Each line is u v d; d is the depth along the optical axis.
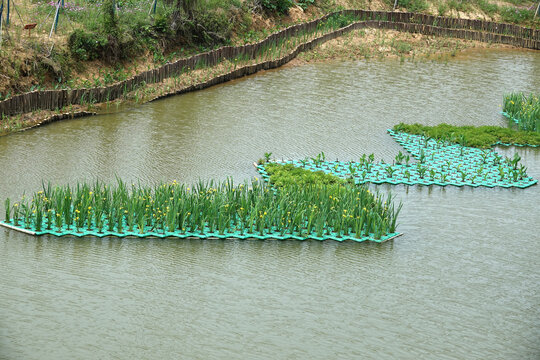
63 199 15.58
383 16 41.91
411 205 17.80
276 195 16.89
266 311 12.34
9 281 12.72
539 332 12.13
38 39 25.22
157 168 18.98
